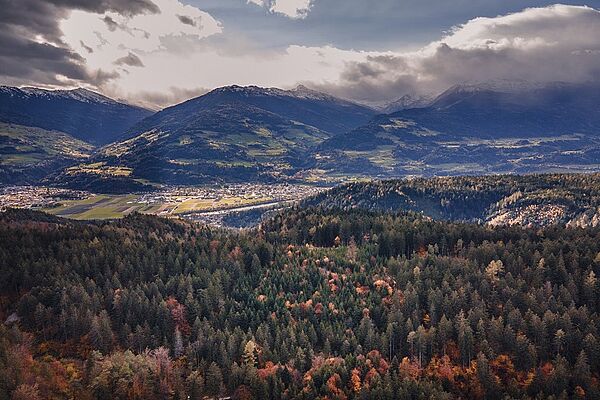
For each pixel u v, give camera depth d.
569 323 196.12
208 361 191.50
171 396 176.38
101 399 172.38
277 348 195.50
